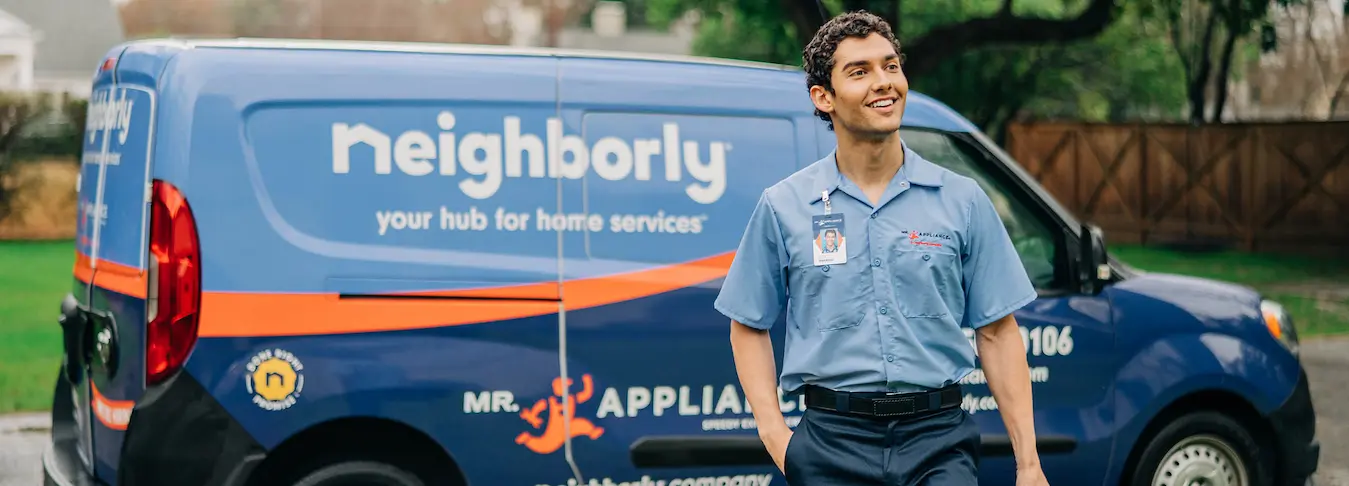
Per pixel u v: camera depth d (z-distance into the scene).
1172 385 5.39
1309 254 17.97
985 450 5.15
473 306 4.57
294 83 4.44
